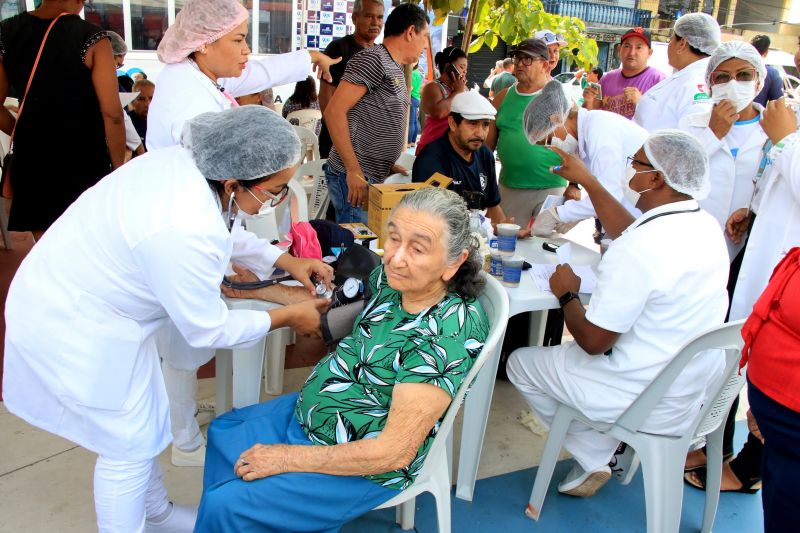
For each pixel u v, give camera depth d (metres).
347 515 1.48
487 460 2.46
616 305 1.78
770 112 2.21
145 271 1.36
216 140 1.39
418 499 2.21
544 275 2.22
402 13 3.04
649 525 1.89
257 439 1.61
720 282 1.84
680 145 1.78
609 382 1.90
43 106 2.82
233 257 1.99
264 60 2.76
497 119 3.83
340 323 1.70
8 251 4.42
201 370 2.96
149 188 1.37
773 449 1.44
